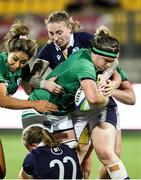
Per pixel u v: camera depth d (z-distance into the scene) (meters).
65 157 14.21
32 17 38.00
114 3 43.88
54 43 16.45
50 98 15.20
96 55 14.69
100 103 14.50
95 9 43.62
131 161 22.62
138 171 20.73
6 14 38.56
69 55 16.41
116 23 39.81
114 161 14.50
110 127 15.05
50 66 16.45
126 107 27.61
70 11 43.62
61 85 15.03
